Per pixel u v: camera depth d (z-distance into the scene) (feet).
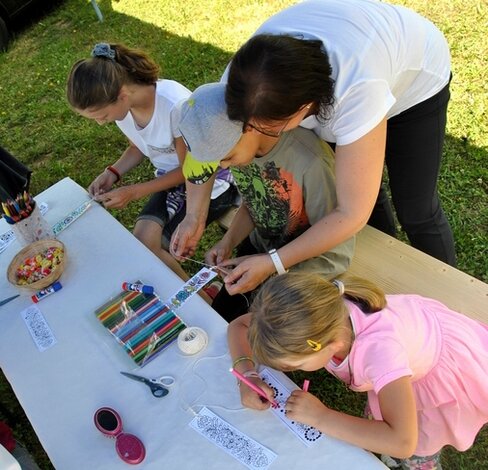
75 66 7.11
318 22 4.92
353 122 4.66
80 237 6.73
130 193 7.75
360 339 4.58
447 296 6.12
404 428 4.10
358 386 4.84
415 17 5.45
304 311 4.17
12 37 20.01
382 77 4.83
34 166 13.71
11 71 18.04
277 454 4.22
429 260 6.53
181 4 17.80
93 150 13.62
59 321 5.75
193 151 4.70
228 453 4.30
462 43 12.10
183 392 4.79
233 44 15.12
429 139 5.98
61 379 5.19
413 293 6.21
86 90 6.91
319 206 5.63
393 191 6.63
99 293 5.94
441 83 5.69
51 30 19.60
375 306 4.83
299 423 4.37
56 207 7.40
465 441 5.33
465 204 9.62
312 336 4.15
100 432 4.67
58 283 6.13
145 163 12.58
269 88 4.04
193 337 5.10
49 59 17.84
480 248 8.93
